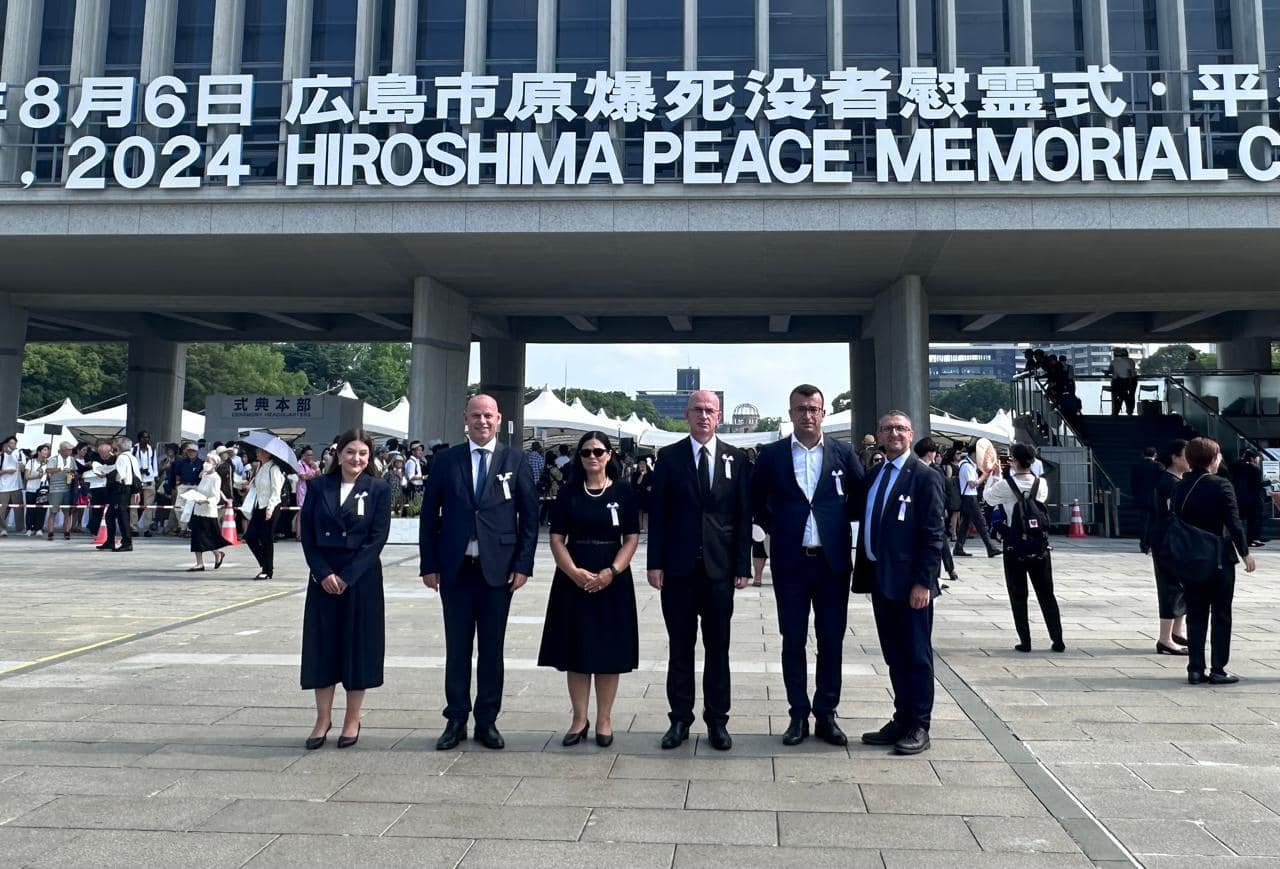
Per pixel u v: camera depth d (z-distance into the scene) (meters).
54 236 17.89
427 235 17.84
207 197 17.70
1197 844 3.49
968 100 18.12
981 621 8.82
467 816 3.79
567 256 19.14
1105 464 22.20
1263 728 5.12
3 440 22.92
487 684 4.83
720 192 17.22
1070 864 3.31
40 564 13.84
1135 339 29.36
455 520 4.89
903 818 3.77
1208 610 6.29
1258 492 14.74
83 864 3.31
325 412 21.64
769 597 10.61
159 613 9.23
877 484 5.01
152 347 30.09
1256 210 16.45
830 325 28.56
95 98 17.94
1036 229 16.88
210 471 13.09
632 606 4.88
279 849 3.45
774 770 4.41
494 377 29.38
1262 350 26.48
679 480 4.85
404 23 19.14
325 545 4.76
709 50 19.31
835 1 18.27
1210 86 16.86
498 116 19.28
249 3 20.05
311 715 5.39
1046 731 5.07
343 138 17.59
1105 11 17.97
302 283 21.88
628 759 4.59
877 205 17.12
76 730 5.05
